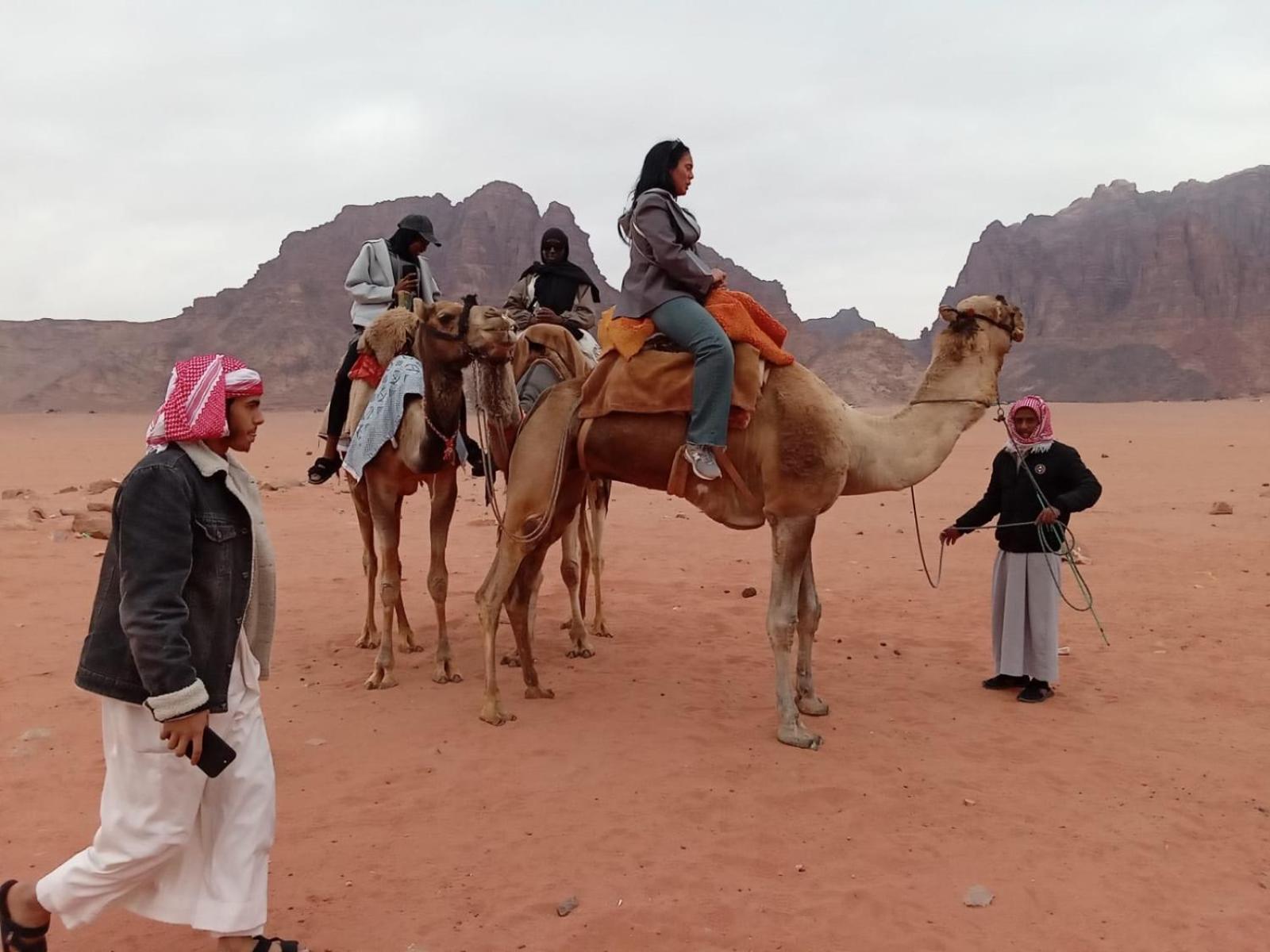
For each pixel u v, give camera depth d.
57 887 3.78
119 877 3.75
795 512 6.66
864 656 9.12
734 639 9.73
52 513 17.72
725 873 5.12
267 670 4.14
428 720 7.30
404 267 9.75
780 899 4.88
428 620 10.47
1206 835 5.55
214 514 3.88
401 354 8.34
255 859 3.92
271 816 4.02
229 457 4.12
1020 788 6.15
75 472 29.55
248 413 4.02
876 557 14.33
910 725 7.25
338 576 12.70
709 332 6.50
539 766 6.45
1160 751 6.74
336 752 6.70
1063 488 7.70
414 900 4.86
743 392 6.55
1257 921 4.72
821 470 6.57
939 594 11.76
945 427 7.05
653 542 15.62
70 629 9.66
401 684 8.21
